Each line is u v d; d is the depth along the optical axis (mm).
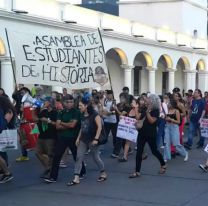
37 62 10438
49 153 9203
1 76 20000
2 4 19125
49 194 8078
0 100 9133
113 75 34062
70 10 23641
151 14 45250
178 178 9570
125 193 8180
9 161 11438
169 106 11492
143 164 11219
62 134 8969
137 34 30578
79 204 7395
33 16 20750
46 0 21859
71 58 10820
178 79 42406
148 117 9477
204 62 42750
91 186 8727
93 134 8773
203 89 42969
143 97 10469
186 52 38656
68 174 9930
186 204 7453
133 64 33188
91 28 25188
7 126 9195
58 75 10695
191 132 14039
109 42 27625
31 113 11164
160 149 13609
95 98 10195
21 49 10273
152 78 33562
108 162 11492
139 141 9617
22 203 7449
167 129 11484
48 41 10570
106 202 7531
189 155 12805
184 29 44500
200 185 8922
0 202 7500
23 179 9352
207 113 14375
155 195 8047
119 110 12148
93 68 10961
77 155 8828
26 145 11305
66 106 8875
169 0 44312
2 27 19203
